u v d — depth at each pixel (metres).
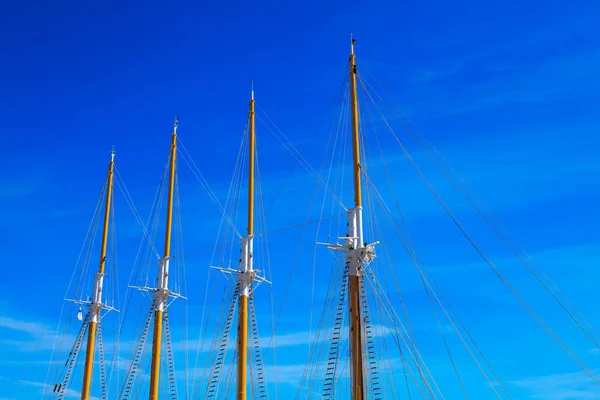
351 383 53.03
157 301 76.88
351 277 56.38
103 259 86.62
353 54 64.19
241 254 68.75
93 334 83.38
